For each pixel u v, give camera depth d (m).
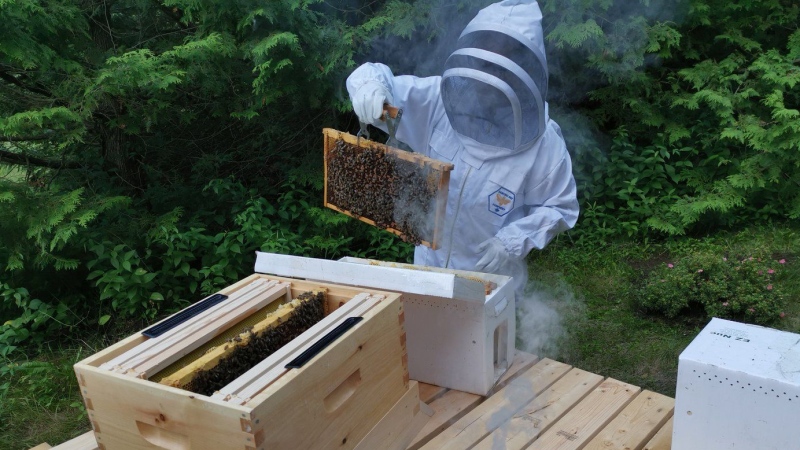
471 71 2.42
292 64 4.41
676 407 1.92
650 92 6.09
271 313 1.93
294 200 4.95
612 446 2.06
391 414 1.87
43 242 3.80
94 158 4.77
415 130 3.09
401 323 1.88
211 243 4.57
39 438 3.21
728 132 5.55
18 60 3.65
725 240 5.57
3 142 4.57
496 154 2.85
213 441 1.36
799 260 5.07
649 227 5.80
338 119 5.38
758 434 1.78
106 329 4.22
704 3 5.96
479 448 2.03
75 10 3.97
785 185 5.82
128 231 4.34
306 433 1.47
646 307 4.49
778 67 5.72
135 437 1.51
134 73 3.82
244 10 4.28
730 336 2.00
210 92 4.80
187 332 1.69
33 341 4.04
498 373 2.45
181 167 5.33
